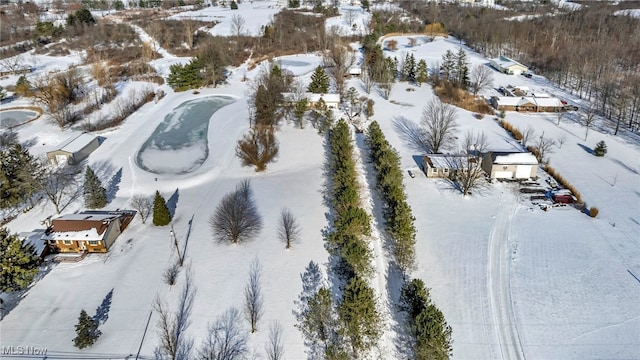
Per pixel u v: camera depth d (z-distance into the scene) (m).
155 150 84.56
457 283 48.84
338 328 41.44
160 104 108.00
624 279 48.84
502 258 52.59
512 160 69.38
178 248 53.47
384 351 40.66
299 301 46.22
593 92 109.75
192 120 99.44
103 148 83.31
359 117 94.88
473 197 65.50
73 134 89.38
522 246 54.69
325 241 55.31
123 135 89.62
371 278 48.12
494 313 44.97
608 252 53.25
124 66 134.00
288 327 43.09
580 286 48.03
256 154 74.19
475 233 57.22
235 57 144.75
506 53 145.62
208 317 44.28
